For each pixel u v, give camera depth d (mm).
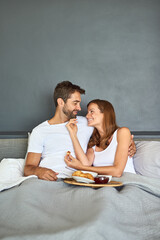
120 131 1918
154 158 1915
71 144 2021
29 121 2684
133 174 1788
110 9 2664
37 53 2703
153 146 2014
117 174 1793
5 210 1383
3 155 2391
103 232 1143
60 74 2678
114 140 1930
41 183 1613
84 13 2684
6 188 1634
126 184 1671
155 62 2605
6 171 1986
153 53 2609
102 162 1962
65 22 2697
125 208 1388
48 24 2709
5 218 1331
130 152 1998
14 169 2014
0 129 2680
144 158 1968
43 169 1815
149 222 1394
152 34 2619
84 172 1678
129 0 2646
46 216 1300
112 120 1999
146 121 2598
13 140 2410
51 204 1455
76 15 2691
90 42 2670
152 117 2592
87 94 2654
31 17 2717
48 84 2682
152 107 2594
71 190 1525
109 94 2639
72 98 2064
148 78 2605
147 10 2631
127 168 1959
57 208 1415
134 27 2637
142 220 1387
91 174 1667
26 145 2400
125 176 1765
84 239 1104
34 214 1303
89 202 1368
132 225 1323
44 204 1454
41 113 2682
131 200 1454
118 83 2633
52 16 2709
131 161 2020
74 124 2033
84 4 2682
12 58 2711
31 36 2713
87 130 2086
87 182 1596
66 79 2678
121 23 2650
